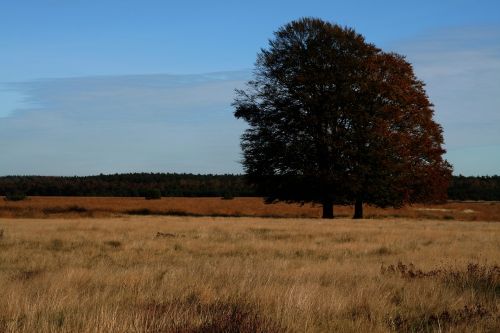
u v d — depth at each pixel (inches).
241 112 1647.4
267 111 1627.7
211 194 4744.1
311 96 1537.9
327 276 399.9
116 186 4933.6
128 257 549.3
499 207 2650.1
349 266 464.1
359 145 1523.1
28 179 5054.1
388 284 358.6
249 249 633.6
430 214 2060.8
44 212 1749.5
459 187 4141.2
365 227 1053.8
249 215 1943.9
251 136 1637.6
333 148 1512.1
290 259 540.1
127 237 787.4
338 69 1551.4
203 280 360.8
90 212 1749.5
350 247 649.0
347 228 1008.2
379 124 1494.8
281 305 275.1
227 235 831.1
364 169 1491.1
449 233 889.5
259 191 1673.2
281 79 1594.5
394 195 1595.7
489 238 796.0
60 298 287.4
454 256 556.1
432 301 302.4
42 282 365.4
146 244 679.1
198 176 5433.1
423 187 1625.2
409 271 402.6
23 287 346.3
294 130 1573.6
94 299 293.9
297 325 242.1
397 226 1113.4
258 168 1606.8
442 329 253.3
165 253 594.9
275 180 1622.8
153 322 239.9
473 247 656.4
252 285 340.2
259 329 235.3
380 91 1536.7
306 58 1588.3
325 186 1550.2
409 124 1610.5
